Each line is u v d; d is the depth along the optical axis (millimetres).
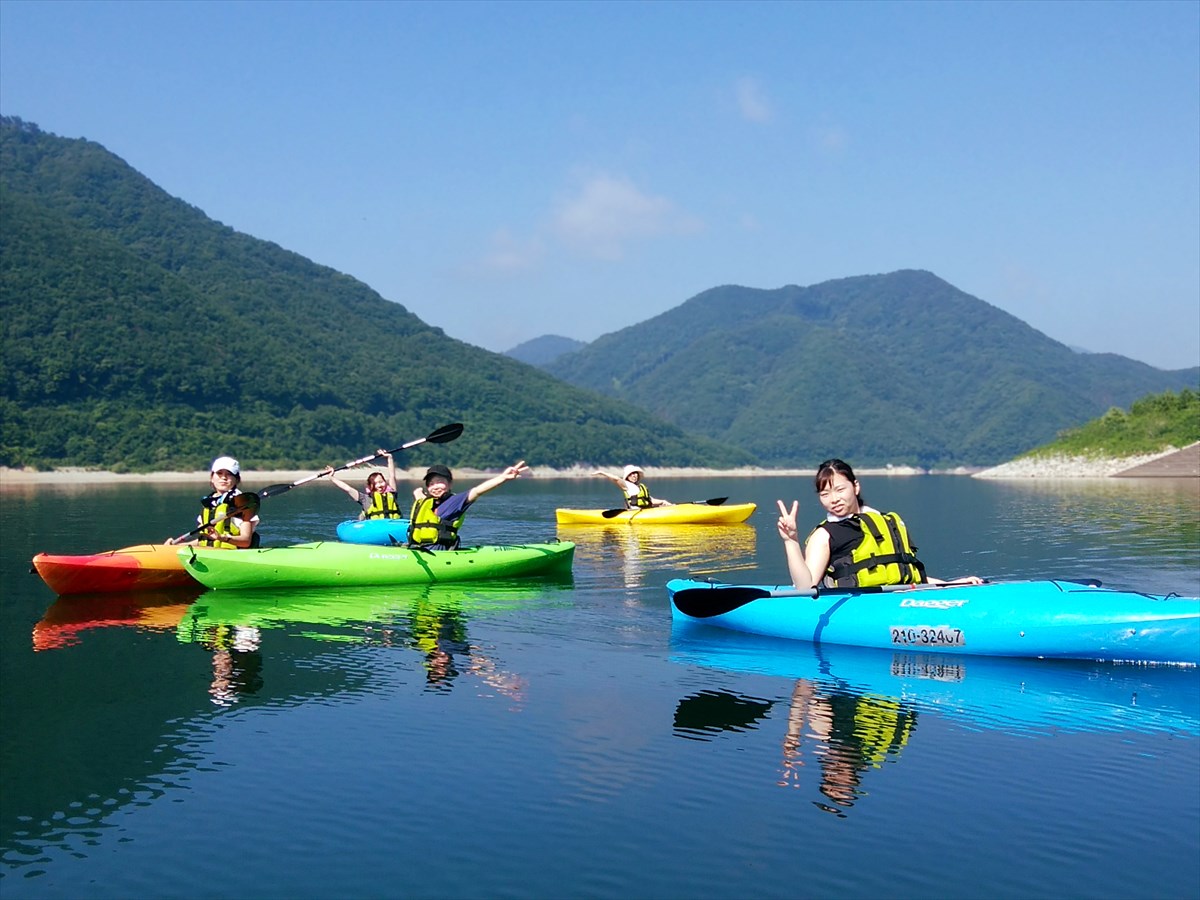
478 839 4066
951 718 5695
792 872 3775
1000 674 6727
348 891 3648
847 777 4746
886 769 4855
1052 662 7090
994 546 15344
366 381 136125
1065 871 3773
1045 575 11742
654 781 4688
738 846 3990
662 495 51031
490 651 7508
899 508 27891
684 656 7340
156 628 8469
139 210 190750
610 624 8688
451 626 8555
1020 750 5117
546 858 3895
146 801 4477
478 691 6301
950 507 28156
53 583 9953
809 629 7816
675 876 3752
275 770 4852
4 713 5820
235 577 10445
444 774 4781
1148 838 4055
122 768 4891
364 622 8766
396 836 4102
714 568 12969
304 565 10602
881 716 5758
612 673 6816
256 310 149125
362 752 5098
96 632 8297
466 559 11438
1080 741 5277
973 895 3604
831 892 3627
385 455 15398
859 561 7723
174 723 5617
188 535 11125
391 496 15664
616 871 3791
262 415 108125
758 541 17234
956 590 7383
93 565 10008
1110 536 17125
